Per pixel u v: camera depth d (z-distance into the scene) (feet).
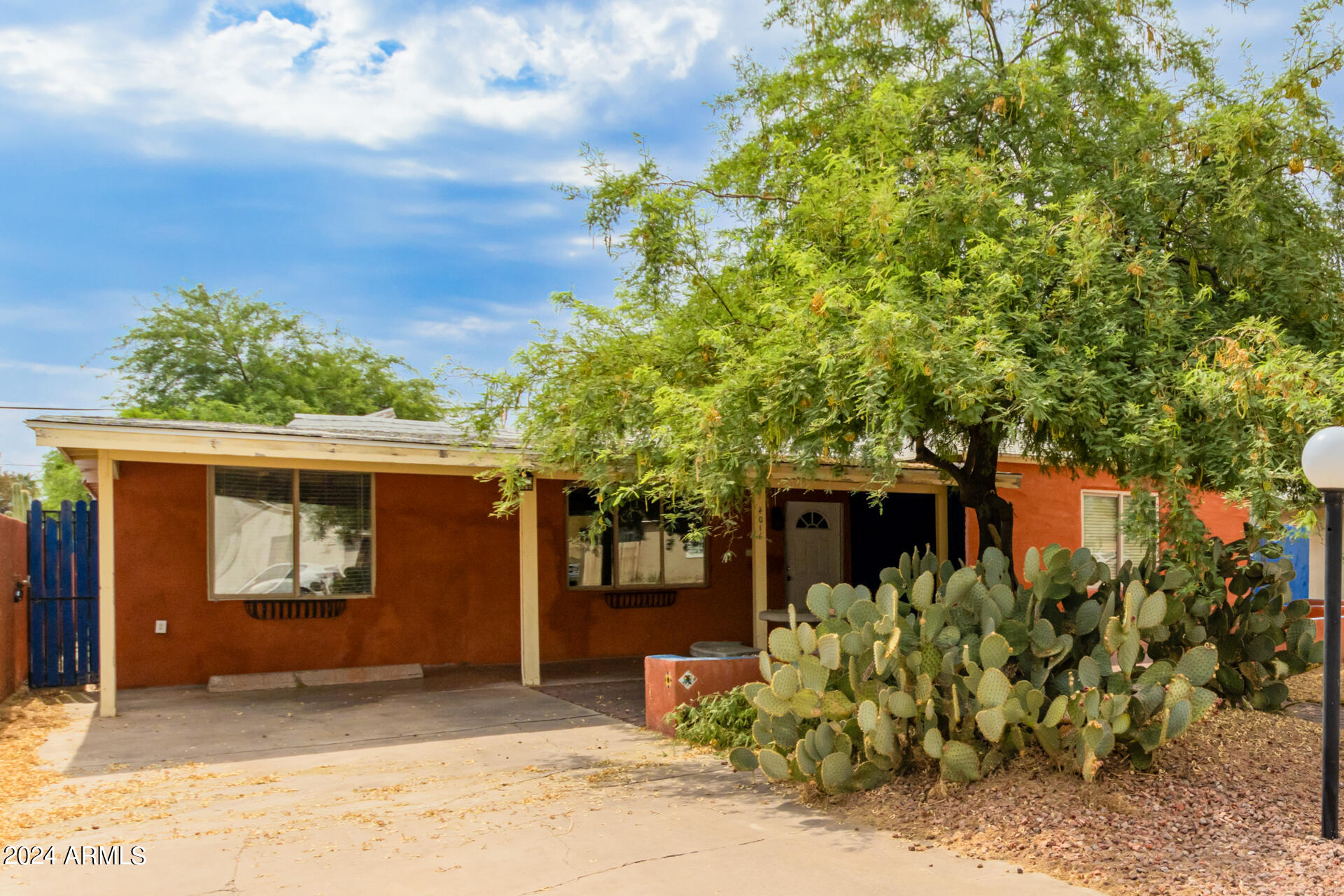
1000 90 24.71
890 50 29.09
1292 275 21.90
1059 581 19.30
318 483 36.06
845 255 23.94
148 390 104.12
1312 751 21.34
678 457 22.00
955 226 21.77
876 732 17.52
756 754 20.29
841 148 26.45
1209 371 18.04
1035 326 19.89
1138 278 20.36
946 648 18.31
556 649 40.37
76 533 35.68
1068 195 23.21
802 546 47.39
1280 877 13.58
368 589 36.76
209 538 34.27
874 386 18.49
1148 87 27.78
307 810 18.33
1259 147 22.09
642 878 13.99
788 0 29.53
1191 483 20.31
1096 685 17.46
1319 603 45.68
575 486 33.71
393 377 117.60
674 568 43.70
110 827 17.13
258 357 108.27
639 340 26.03
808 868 14.39
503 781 20.81
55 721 27.84
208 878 14.15
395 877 14.14
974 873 14.02
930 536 44.65
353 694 32.60
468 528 38.91
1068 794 16.69
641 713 29.32
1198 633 22.82
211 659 34.17
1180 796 17.08
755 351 23.16
